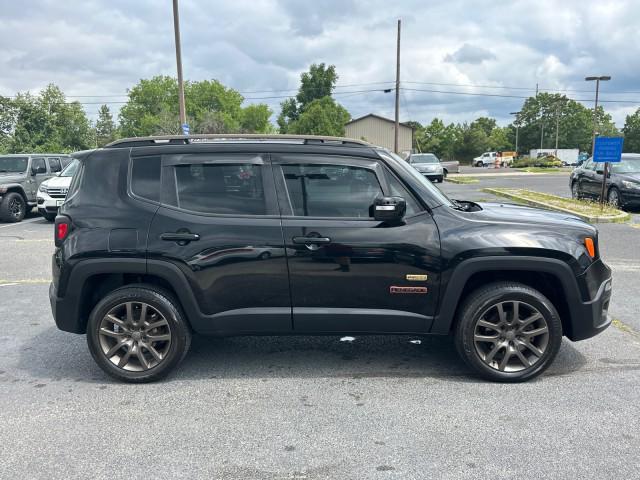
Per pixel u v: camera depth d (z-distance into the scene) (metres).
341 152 4.02
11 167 14.91
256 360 4.55
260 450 3.10
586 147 120.06
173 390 3.96
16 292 6.90
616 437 3.20
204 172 4.04
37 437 3.28
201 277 3.93
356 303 3.96
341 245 3.89
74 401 3.79
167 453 3.08
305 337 5.11
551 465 2.91
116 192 4.04
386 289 3.93
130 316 4.03
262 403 3.72
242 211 3.98
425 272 3.89
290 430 3.33
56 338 5.16
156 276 4.12
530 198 16.42
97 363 4.08
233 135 4.15
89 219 4.00
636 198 13.82
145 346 4.04
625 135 119.31
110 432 3.34
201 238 3.92
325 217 3.95
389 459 2.99
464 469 2.88
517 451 3.06
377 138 63.81
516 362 4.04
